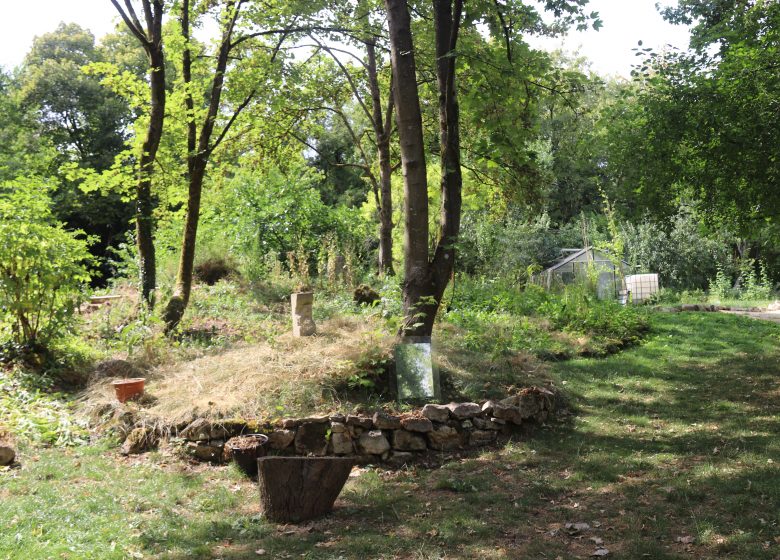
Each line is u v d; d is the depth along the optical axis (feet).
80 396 25.13
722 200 34.96
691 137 31.37
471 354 31.19
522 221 83.76
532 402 25.20
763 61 30.86
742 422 25.09
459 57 29.73
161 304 34.78
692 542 14.43
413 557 13.99
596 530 15.44
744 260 90.94
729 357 38.22
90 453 20.71
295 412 22.29
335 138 121.39
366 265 71.31
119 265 51.70
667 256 92.94
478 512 16.78
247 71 40.75
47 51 107.04
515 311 43.60
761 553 13.53
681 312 57.31
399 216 77.00
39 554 13.05
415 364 24.54
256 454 19.85
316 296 44.19
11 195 28.14
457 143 28.86
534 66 30.99
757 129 29.55
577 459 21.18
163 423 21.76
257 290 46.70
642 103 32.71
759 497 16.84
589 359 37.09
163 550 14.16
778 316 59.41
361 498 18.03
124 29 38.24
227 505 17.34
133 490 17.90
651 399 29.81
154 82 35.37
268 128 52.60
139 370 27.55
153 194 40.01
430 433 22.25
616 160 34.01
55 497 16.58
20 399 23.82
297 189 63.93
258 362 25.54
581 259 74.64
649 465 20.33
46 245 27.22
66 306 27.84
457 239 27.84
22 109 101.04
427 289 27.45
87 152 106.32
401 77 27.58
